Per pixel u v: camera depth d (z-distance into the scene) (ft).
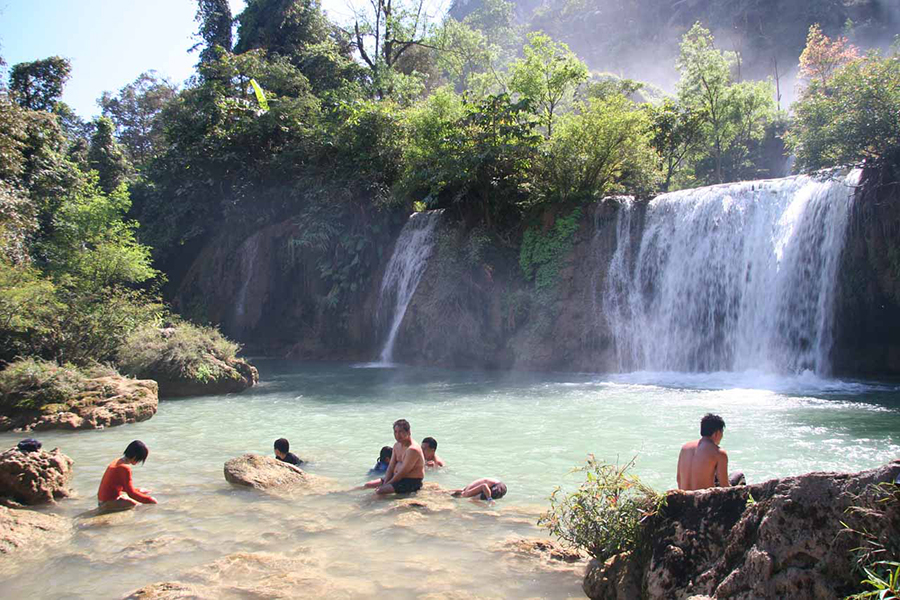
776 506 11.70
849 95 58.80
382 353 93.71
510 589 16.26
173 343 59.57
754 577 11.47
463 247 86.28
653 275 72.13
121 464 25.18
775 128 133.49
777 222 62.64
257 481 27.20
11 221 66.13
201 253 121.90
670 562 13.16
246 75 128.57
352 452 34.40
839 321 57.31
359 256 100.68
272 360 97.19
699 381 59.06
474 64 150.41
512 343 76.89
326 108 121.39
